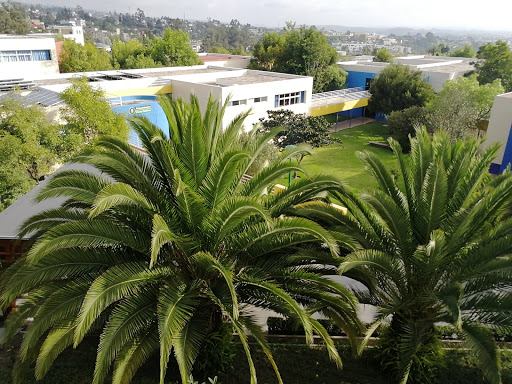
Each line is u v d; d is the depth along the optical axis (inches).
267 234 252.4
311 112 1264.8
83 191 262.1
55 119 782.5
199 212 251.8
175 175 228.7
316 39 1678.2
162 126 1148.5
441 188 267.1
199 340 246.2
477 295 279.1
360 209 307.9
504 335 351.3
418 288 291.6
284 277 271.4
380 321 262.2
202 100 1066.7
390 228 284.2
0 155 558.6
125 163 263.9
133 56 1760.6
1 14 3882.9
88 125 689.0
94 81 1060.5
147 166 289.1
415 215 298.8
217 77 1314.0
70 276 262.4
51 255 248.5
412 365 287.7
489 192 293.3
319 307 273.4
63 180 257.8
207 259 238.7
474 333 256.4
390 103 1343.5
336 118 1502.2
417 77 1339.8
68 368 286.5
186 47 1782.7
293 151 297.1
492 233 282.8
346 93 1444.4
